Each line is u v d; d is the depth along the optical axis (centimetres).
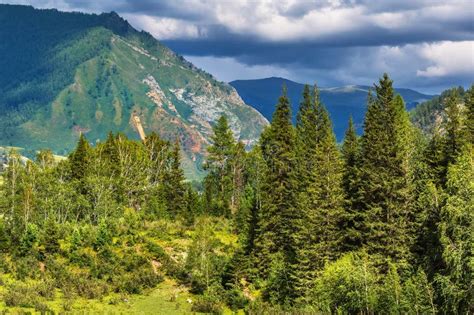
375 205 6950
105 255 7869
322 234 7131
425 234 6612
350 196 7762
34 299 6316
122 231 8969
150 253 8281
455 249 5581
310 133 9281
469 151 6681
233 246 8825
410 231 6838
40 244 8131
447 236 5800
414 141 7938
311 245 7119
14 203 9688
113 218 9800
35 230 8119
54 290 6812
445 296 5722
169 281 7675
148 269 7800
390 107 7256
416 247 6725
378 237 6825
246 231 8550
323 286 6656
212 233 9350
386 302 6253
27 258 7656
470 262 5294
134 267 7781
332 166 7194
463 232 5531
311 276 7075
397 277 6291
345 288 6431
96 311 6175
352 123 8900
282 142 8256
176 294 7275
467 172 5888
